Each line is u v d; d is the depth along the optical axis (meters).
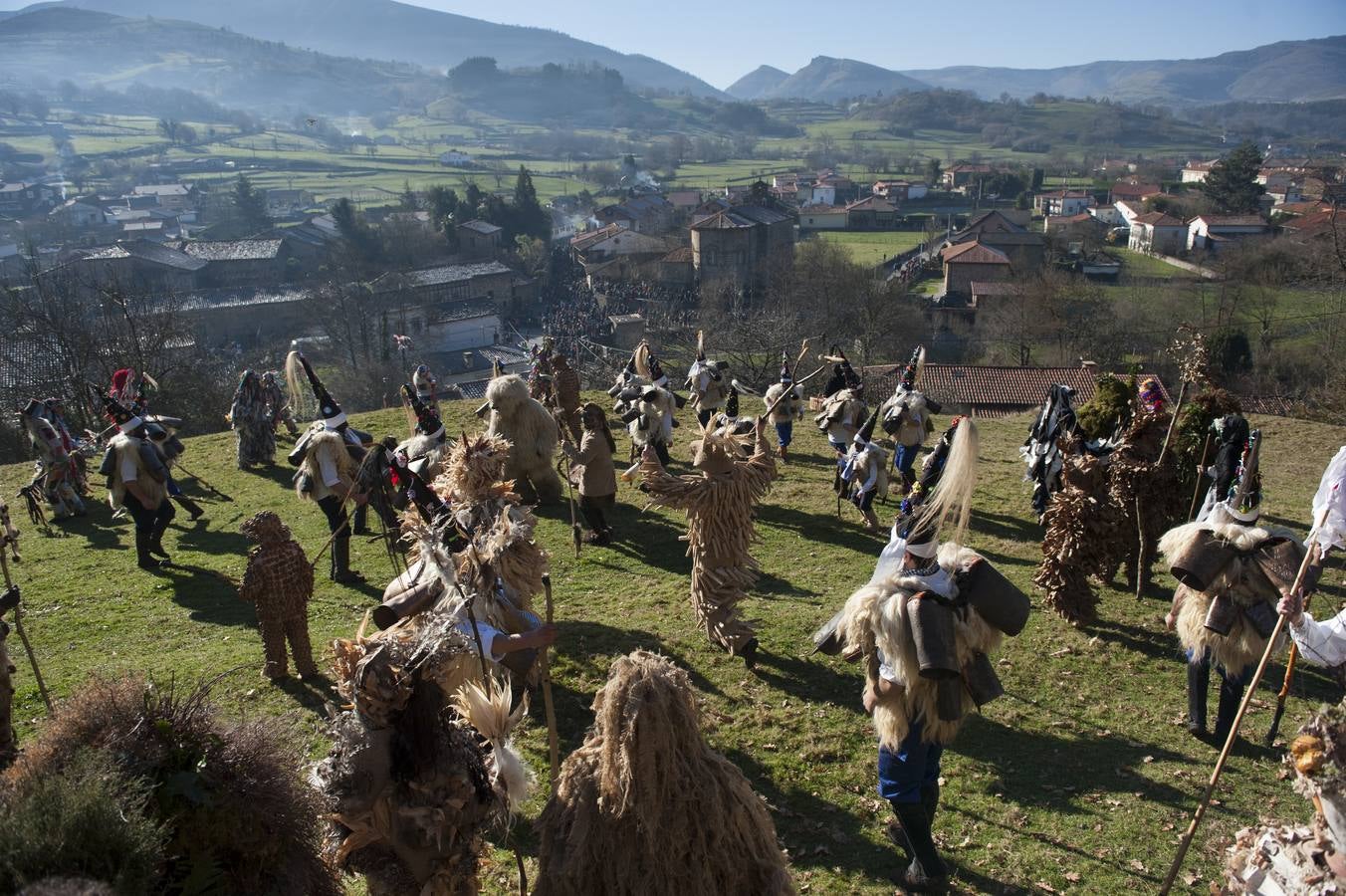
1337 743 3.82
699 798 4.14
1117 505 9.80
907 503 6.01
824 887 5.82
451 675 4.68
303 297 83.56
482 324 84.94
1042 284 62.50
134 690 4.14
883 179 194.62
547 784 6.89
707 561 8.74
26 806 3.35
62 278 46.31
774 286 75.62
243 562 12.73
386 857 4.37
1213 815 6.50
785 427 16.80
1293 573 6.73
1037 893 5.78
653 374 15.88
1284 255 64.19
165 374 34.06
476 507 7.68
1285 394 44.59
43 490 14.99
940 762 7.19
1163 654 9.06
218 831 3.90
